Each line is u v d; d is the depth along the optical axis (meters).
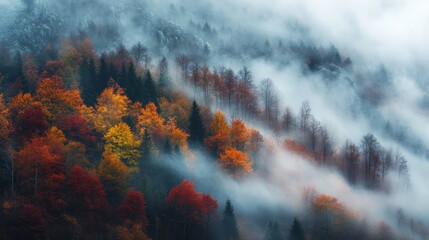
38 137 78.88
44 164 71.69
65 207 71.81
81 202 72.88
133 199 73.81
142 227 74.00
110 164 79.69
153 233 75.88
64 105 94.44
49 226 67.06
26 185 71.25
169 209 79.81
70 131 88.31
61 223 68.56
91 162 85.94
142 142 90.44
